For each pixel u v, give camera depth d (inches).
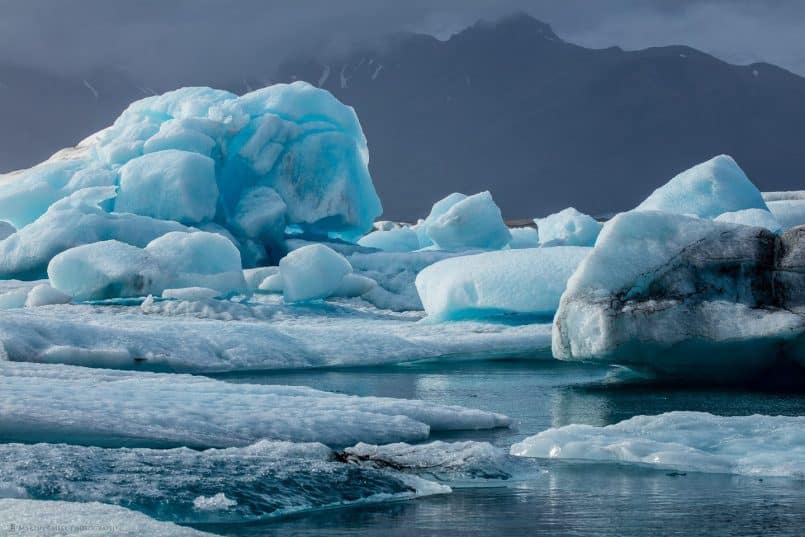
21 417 489.1
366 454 450.6
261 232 2326.5
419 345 1189.1
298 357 1095.0
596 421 648.4
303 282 1737.2
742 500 376.5
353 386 888.9
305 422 549.6
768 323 800.3
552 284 1406.3
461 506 361.7
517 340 1243.2
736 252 843.4
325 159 2437.3
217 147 2354.8
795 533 319.0
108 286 1631.4
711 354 832.9
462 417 617.9
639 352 847.1
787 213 2062.0
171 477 362.6
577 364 1122.0
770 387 849.5
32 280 1964.8
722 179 1909.4
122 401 569.6
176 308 1544.0
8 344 926.4
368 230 2659.9
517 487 403.5
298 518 336.5
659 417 547.8
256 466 391.9
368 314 1766.7
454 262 1523.1
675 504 367.9
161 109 2544.3
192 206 2180.1
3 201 2311.8
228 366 1034.1
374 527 325.1
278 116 2429.9
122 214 2044.8
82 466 367.9
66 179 2437.3
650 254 861.2
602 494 388.2
